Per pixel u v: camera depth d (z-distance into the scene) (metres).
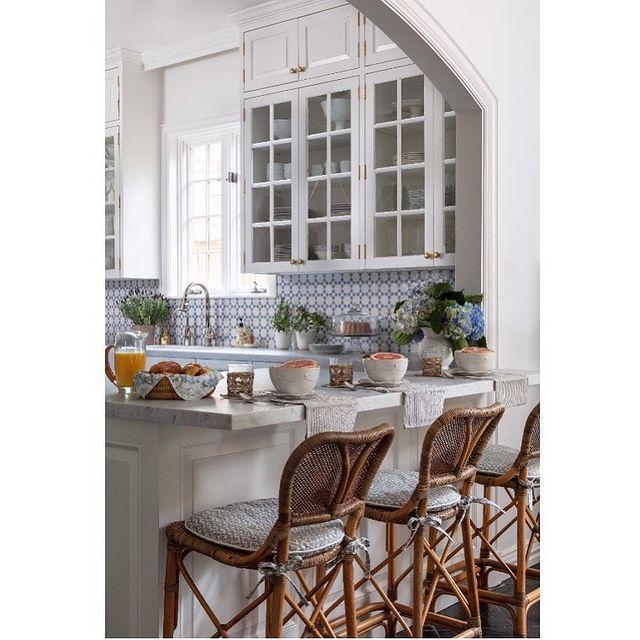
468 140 4.02
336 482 2.21
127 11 5.34
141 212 6.32
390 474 2.99
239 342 5.74
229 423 2.25
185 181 6.41
